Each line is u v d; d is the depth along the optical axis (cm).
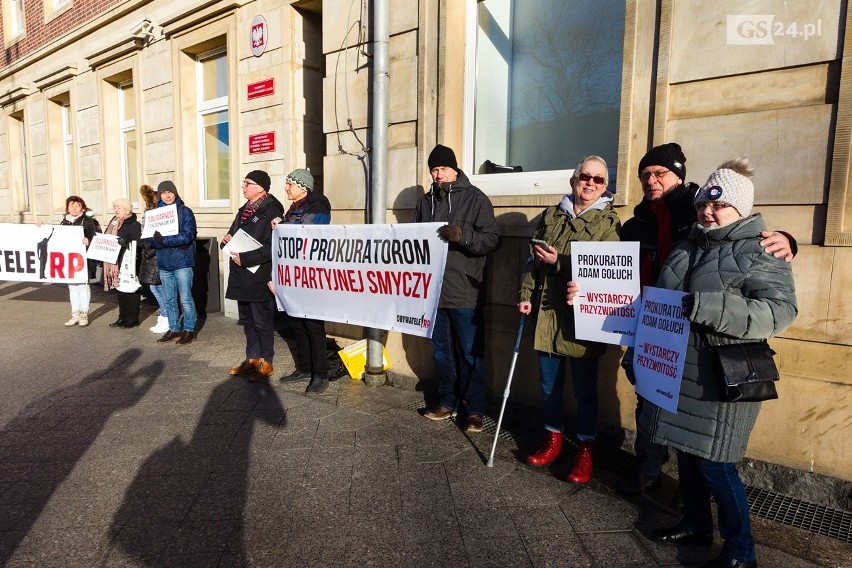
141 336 654
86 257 695
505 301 419
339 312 427
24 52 1229
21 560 242
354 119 525
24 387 472
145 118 885
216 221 768
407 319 384
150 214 611
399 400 448
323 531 266
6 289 1010
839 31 281
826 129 286
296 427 389
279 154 665
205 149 826
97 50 975
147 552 249
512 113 461
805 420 299
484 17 469
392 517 279
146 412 415
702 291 224
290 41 642
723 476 233
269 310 488
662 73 335
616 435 367
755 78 308
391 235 385
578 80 421
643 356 254
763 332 208
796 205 297
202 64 816
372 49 502
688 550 255
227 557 246
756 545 260
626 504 295
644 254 291
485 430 392
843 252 283
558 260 314
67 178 1212
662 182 282
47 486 306
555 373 329
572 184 321
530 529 270
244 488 305
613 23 400
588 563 245
